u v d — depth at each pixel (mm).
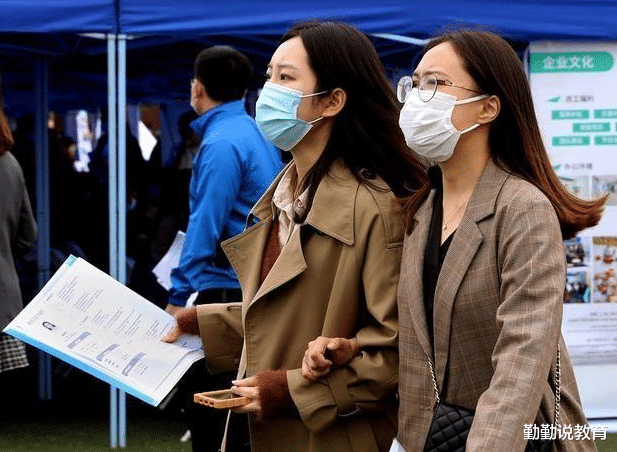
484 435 4941
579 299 14125
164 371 6570
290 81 6406
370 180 6273
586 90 14109
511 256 5246
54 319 6617
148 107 29344
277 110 6398
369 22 13562
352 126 6395
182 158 21312
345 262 6152
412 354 5691
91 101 26203
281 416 6293
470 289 5383
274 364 6285
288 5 13445
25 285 18516
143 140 27922
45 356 17906
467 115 5582
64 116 29797
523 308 5148
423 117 5598
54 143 19375
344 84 6391
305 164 6531
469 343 5414
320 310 6250
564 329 14133
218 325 6992
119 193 13602
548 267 5152
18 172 12633
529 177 5547
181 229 18469
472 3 13695
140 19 13305
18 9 13086
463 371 5441
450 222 5633
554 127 14094
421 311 5590
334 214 6191
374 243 6094
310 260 6238
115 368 6402
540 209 5270
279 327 6277
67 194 19172
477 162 5605
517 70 5656
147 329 6871
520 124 5590
